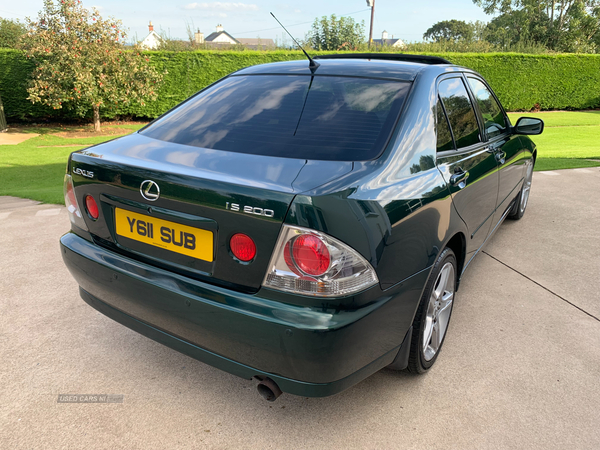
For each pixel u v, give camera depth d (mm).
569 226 4723
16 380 2176
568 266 3729
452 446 1844
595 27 36406
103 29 14258
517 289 3305
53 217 4699
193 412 2002
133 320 1972
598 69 21562
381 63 2453
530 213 5152
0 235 4109
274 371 1601
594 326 2811
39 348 2439
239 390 2156
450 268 2383
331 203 1494
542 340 2643
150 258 1843
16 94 15297
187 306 1688
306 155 1826
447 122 2373
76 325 2676
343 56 2854
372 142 1889
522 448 1842
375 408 2057
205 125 2189
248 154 1865
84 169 1997
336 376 1591
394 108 2055
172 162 1822
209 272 1678
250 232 1543
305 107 2137
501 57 20625
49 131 15016
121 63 14641
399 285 1737
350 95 2162
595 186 6379
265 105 2223
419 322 2025
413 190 1845
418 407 2068
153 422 1936
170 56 16797
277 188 1523
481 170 2662
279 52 18172
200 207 1626
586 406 2094
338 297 1508
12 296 2990
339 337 1503
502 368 2371
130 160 1879
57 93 13867
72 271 2135
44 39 13594
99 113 16078
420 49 22891
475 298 3158
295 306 1524
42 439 1822
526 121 3588
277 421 1962
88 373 2246
